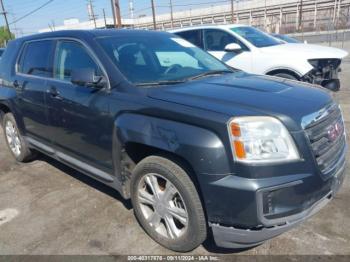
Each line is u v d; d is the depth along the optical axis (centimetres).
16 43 476
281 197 221
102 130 303
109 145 300
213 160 224
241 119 221
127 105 277
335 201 330
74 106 331
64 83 353
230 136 220
